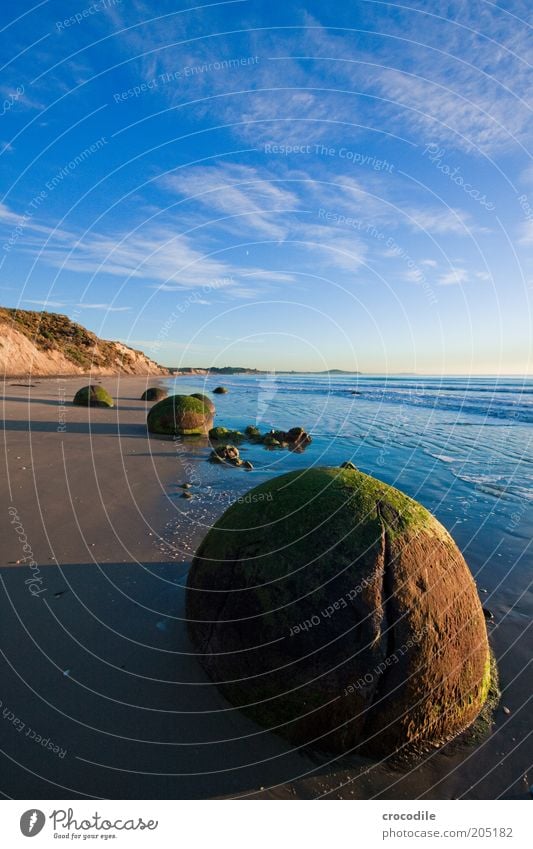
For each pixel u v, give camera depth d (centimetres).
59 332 4991
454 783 271
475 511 737
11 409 1733
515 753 288
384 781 271
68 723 293
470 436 1446
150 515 661
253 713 292
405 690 276
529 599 471
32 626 385
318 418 1900
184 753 278
